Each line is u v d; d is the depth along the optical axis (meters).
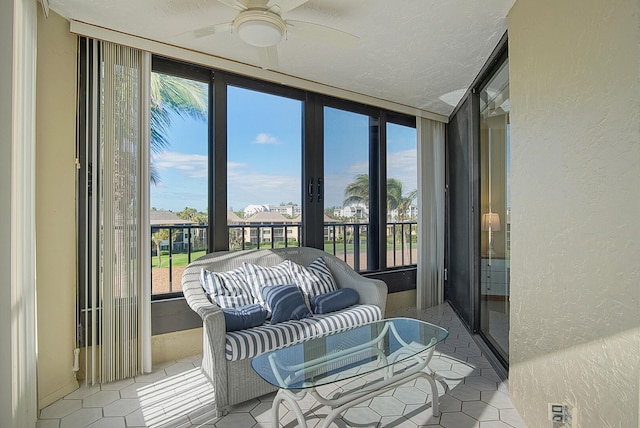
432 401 1.95
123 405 2.03
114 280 2.35
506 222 2.52
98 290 2.33
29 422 1.74
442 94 3.50
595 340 1.26
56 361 2.12
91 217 2.36
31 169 1.80
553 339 1.54
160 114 2.73
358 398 1.69
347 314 2.45
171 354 2.66
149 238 2.47
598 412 1.24
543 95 1.61
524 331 1.82
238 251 2.83
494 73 2.71
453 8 2.01
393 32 2.29
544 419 1.62
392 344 1.91
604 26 1.20
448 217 4.27
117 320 2.35
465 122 3.49
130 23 2.25
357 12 2.06
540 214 1.64
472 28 2.24
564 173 1.45
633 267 1.08
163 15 2.16
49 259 2.08
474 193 3.18
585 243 1.31
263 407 2.00
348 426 1.81
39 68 2.03
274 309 2.38
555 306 1.52
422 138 4.05
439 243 4.26
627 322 1.10
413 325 2.20
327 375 1.59
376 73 2.98
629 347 1.10
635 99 1.07
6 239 1.50
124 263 2.38
